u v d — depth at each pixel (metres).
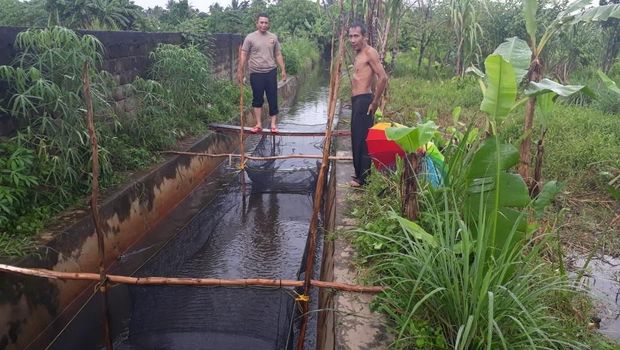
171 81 7.60
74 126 4.59
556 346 2.39
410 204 3.40
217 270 4.99
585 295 2.98
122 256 4.98
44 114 4.34
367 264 3.37
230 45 12.30
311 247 3.12
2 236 3.83
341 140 7.62
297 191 6.93
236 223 6.23
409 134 3.14
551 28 4.15
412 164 3.32
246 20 19.52
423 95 10.91
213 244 5.63
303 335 3.26
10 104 4.46
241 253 5.39
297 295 3.24
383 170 4.55
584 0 3.98
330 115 3.03
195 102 8.48
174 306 3.31
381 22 9.62
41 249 3.82
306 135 7.11
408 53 19.03
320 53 29.17
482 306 2.30
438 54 16.06
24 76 4.20
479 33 13.21
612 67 12.96
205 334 3.23
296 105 14.72
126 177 5.60
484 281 2.19
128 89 6.71
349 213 4.34
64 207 4.54
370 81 4.78
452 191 2.94
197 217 6.45
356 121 4.85
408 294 2.70
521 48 3.46
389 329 2.67
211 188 7.35
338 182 5.28
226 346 3.20
